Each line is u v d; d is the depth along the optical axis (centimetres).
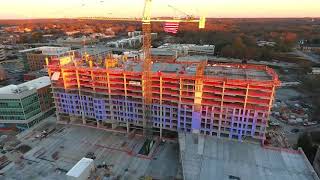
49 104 16225
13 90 14712
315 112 16462
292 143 13275
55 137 13738
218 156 10919
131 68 13512
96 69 13225
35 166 11444
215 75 12300
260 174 9862
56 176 10831
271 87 10988
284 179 9612
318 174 10838
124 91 13262
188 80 11919
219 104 11919
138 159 11881
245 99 11412
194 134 12594
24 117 14525
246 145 11744
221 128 12312
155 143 13125
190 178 9606
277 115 16425
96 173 10938
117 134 13962
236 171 10025
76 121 15288
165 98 12662
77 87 14212
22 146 12938
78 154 12269
